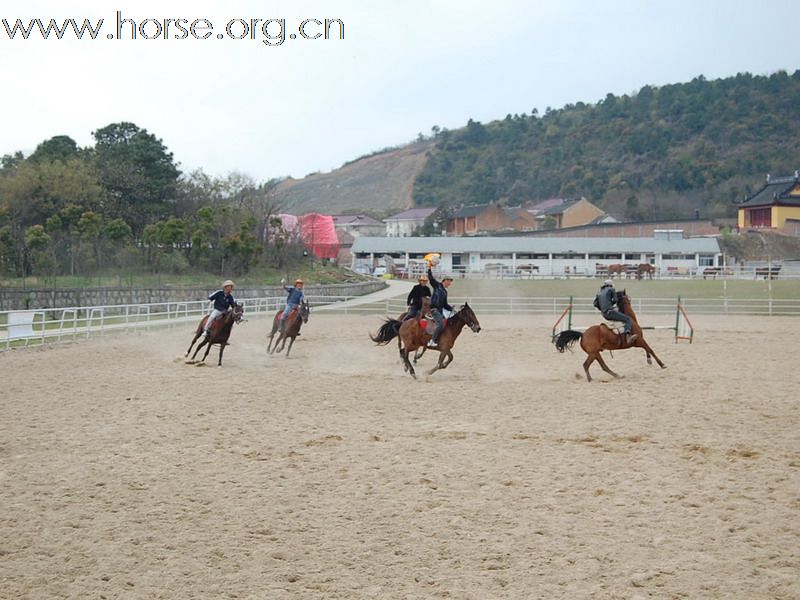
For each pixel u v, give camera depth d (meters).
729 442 12.75
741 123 181.62
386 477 10.77
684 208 157.38
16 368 22.20
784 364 22.84
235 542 8.34
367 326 39.50
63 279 51.44
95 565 7.74
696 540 8.35
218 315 22.80
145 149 72.75
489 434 13.50
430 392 18.02
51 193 61.09
